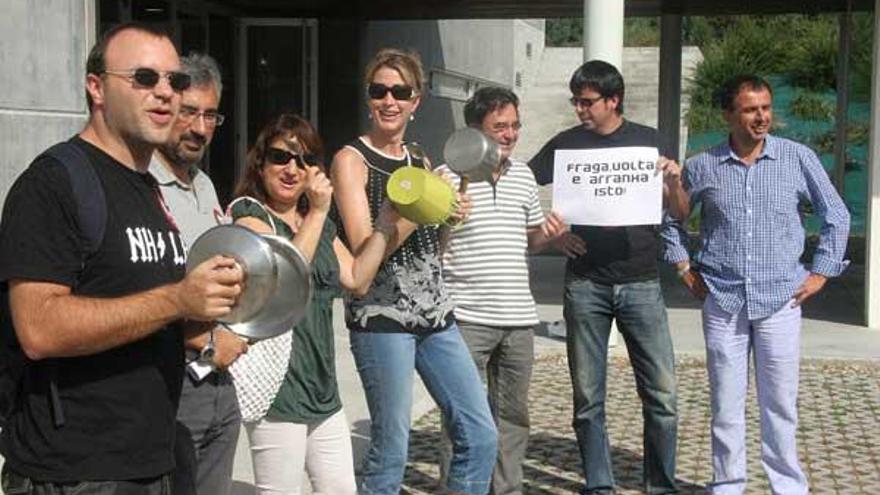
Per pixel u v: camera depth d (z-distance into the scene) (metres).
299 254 3.01
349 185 4.77
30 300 2.87
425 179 4.45
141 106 3.01
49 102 8.20
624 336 5.98
